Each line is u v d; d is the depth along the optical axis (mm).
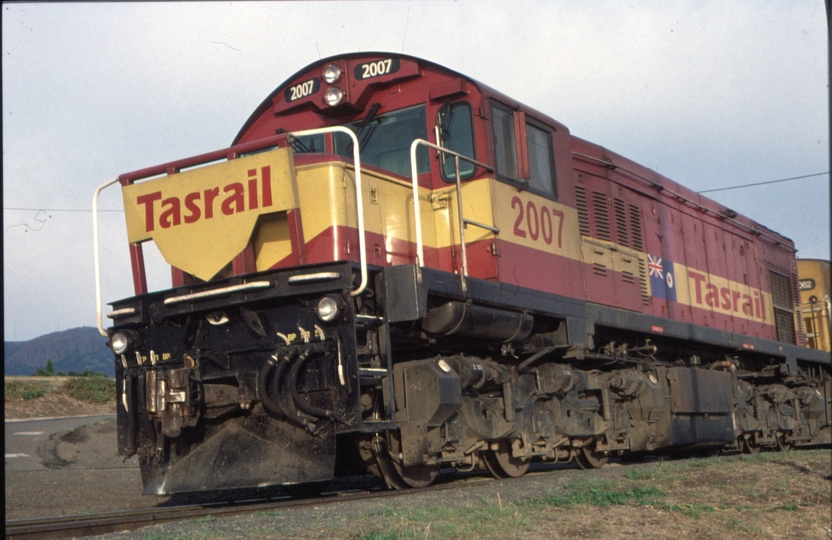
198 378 6773
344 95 7957
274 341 6586
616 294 9922
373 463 7383
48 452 15703
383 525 5035
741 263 14477
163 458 7113
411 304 6445
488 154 7617
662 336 10719
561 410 8680
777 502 6109
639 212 11039
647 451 10672
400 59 7898
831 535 5160
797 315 16719
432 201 7816
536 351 8438
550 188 8688
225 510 6098
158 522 5828
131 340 7246
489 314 7336
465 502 6086
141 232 7180
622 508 5773
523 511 5590
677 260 11953
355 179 6742
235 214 6754
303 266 6402
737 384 12750
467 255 7656
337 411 6242
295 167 6891
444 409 6844
